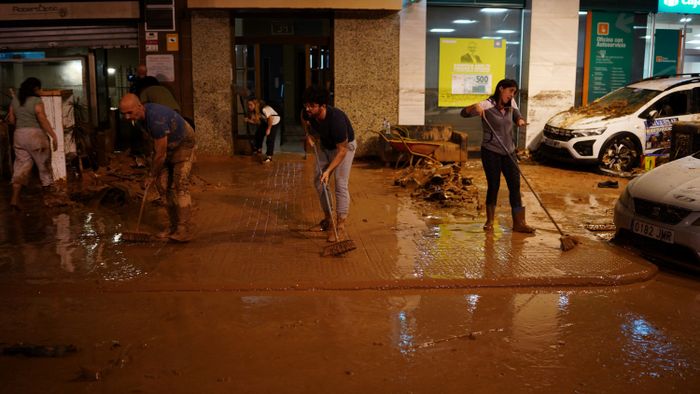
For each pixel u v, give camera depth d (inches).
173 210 275.4
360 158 545.3
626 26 577.9
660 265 262.1
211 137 537.3
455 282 227.9
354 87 537.3
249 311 204.5
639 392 155.0
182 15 519.8
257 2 496.7
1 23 524.4
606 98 532.1
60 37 534.3
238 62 549.3
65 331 188.5
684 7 577.0
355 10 524.7
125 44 535.2
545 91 562.6
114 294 218.4
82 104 545.3
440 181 389.1
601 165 484.4
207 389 153.9
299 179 434.3
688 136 369.7
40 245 268.7
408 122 547.8
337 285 223.9
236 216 323.0
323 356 172.7
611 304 216.5
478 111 281.7
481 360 171.3
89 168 463.2
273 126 508.4
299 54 759.1
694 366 170.1
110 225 304.5
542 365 169.0
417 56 538.9
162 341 181.8
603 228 310.8
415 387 155.9
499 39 565.9
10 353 172.4
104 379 158.7
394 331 190.1
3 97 542.9
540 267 242.4
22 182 339.0
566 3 552.1
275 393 152.3
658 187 263.1
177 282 222.2
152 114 247.3
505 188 420.8
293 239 279.0
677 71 596.7
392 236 286.5
